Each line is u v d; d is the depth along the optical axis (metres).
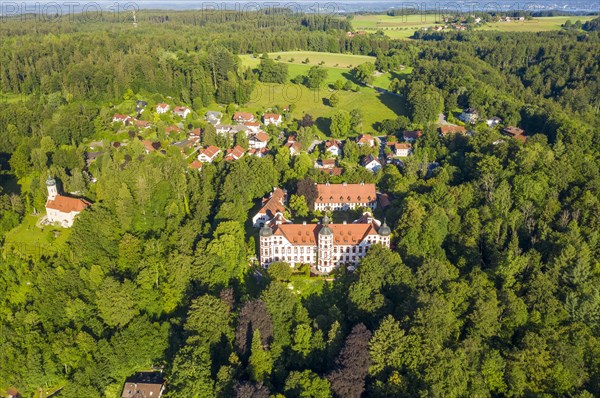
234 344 164.25
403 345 147.62
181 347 159.50
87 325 173.00
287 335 168.25
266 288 177.38
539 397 138.75
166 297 180.75
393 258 181.38
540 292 169.25
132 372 165.25
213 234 197.88
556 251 187.75
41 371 160.00
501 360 148.38
